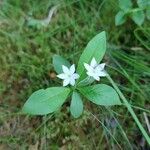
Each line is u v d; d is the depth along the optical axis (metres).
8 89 0.12
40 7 0.14
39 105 0.10
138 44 0.13
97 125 0.12
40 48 0.13
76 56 0.13
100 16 0.14
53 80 0.12
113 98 0.11
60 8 0.14
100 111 0.12
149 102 0.12
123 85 0.13
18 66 0.12
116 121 0.12
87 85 0.11
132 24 0.14
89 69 0.11
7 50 0.13
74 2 0.14
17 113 0.12
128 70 0.13
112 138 0.12
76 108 0.11
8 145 0.11
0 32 0.13
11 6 0.14
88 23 0.13
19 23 0.13
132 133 0.12
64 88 0.11
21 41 0.13
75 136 0.12
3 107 0.12
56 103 0.11
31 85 0.12
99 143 0.12
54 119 0.12
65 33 0.13
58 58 0.11
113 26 0.14
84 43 0.13
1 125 0.12
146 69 0.12
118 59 0.13
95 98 0.11
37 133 0.12
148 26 0.14
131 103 0.12
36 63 0.13
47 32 0.13
